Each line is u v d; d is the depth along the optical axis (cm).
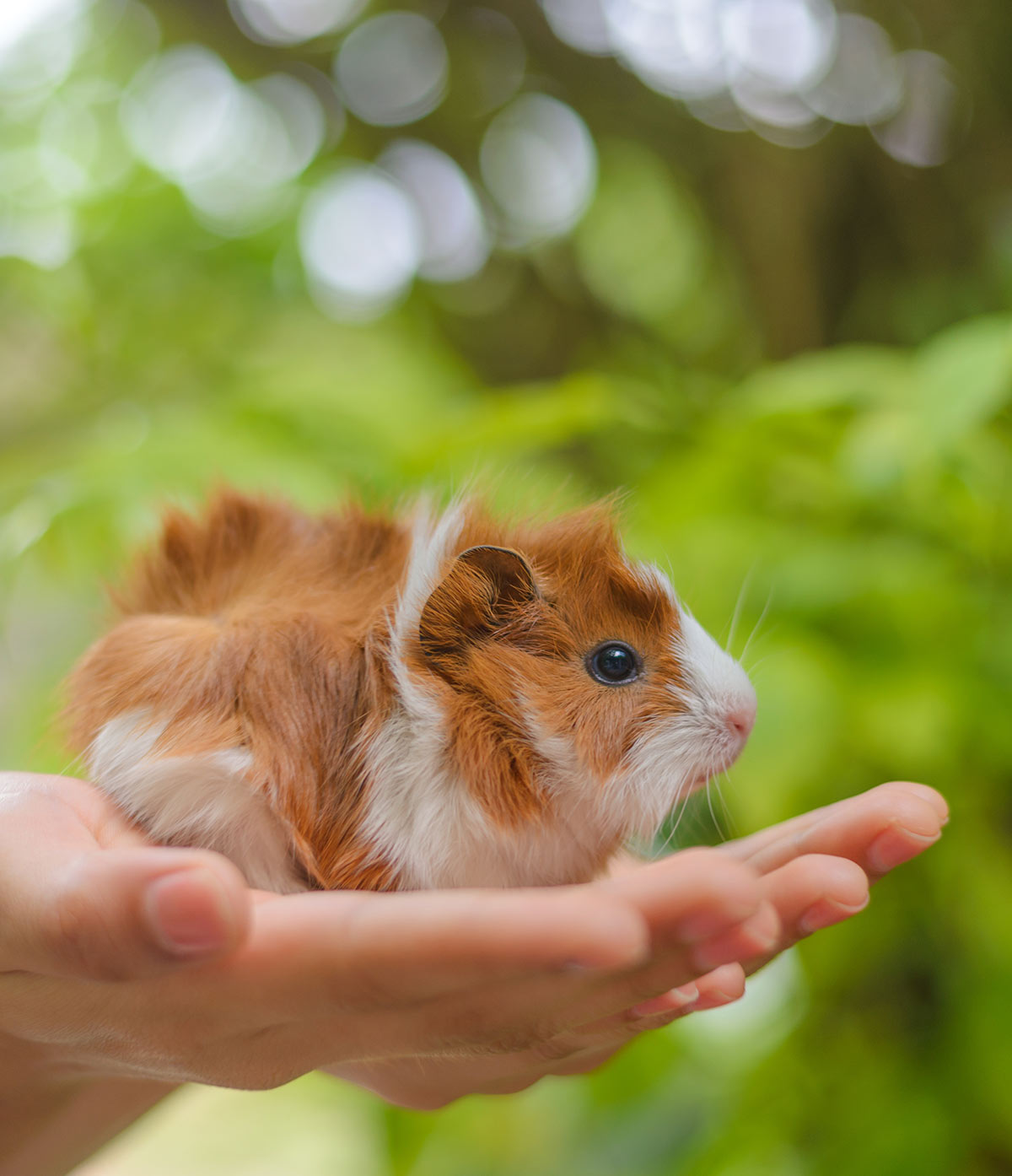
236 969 50
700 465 66
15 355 88
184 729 55
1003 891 66
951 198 77
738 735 57
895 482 61
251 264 83
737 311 86
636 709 57
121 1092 59
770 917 50
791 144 80
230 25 83
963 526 65
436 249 90
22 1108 56
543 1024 50
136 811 55
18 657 77
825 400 63
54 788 55
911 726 63
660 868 50
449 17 82
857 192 80
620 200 97
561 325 91
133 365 83
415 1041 51
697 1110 70
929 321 73
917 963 69
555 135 91
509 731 56
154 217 81
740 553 66
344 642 56
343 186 88
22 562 67
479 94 87
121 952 49
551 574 57
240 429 69
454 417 70
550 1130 79
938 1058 66
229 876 49
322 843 55
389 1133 67
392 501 61
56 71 88
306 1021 50
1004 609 65
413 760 55
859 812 54
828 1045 69
